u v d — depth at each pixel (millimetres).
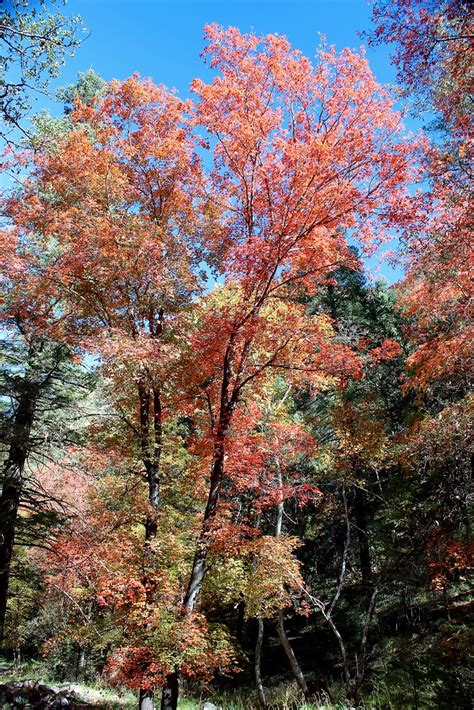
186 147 11852
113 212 11672
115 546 10375
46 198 11570
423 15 7320
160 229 10906
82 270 11156
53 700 14141
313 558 22297
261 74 9656
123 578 9734
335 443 17641
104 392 11930
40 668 20859
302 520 20812
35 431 13094
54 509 12945
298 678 14414
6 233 11336
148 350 9648
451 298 11555
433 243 9914
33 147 7023
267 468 14305
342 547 20938
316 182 9312
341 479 16422
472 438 11570
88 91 16766
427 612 16422
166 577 10312
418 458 13047
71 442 12938
